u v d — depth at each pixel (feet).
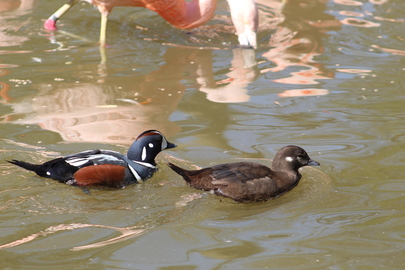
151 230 28.19
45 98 45.42
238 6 59.62
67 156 32.91
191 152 37.19
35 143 37.27
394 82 50.57
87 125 40.55
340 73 52.80
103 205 30.68
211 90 48.47
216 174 32.73
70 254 25.77
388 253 26.13
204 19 62.13
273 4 74.59
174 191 32.78
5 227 27.84
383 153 37.29
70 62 53.78
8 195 30.78
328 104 45.68
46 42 58.95
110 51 57.16
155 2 59.06
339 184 33.58
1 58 54.13
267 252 26.32
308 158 34.55
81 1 71.87
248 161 35.81
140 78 50.57
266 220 29.66
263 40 62.34
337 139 39.45
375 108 44.96
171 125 41.39
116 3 57.88
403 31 65.41
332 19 69.41
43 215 29.12
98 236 27.43
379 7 74.08
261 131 40.65
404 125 41.75
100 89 47.80
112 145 37.37
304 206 31.40
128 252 26.12
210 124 41.65
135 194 32.27
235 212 30.71
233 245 26.94
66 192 31.63
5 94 45.98
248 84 49.96
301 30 65.46
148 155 34.53
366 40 62.39
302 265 25.18
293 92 48.14
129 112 43.42
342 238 27.53
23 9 68.39
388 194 32.12
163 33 63.41
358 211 30.32
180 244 26.96
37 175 32.96
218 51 58.70
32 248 26.13
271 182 32.78
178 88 48.65
